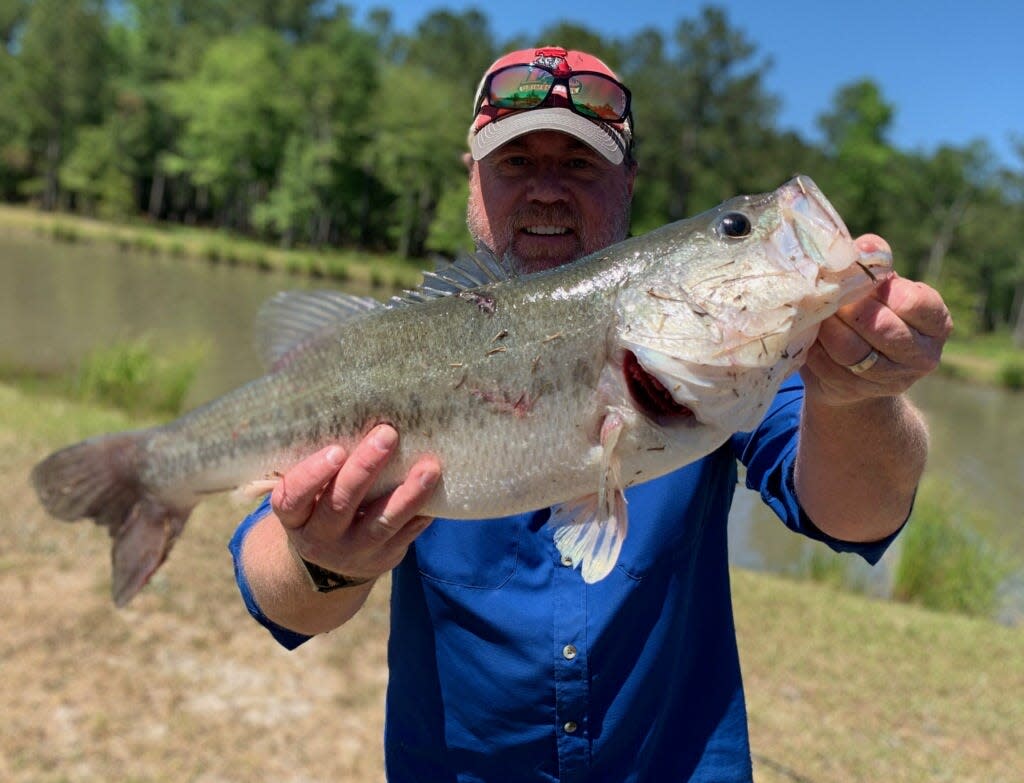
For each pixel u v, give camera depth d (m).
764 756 1.65
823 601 2.61
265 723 1.59
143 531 0.83
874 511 0.64
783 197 0.60
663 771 0.72
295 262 14.73
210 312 8.35
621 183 0.84
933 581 2.96
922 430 0.61
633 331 0.63
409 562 0.74
